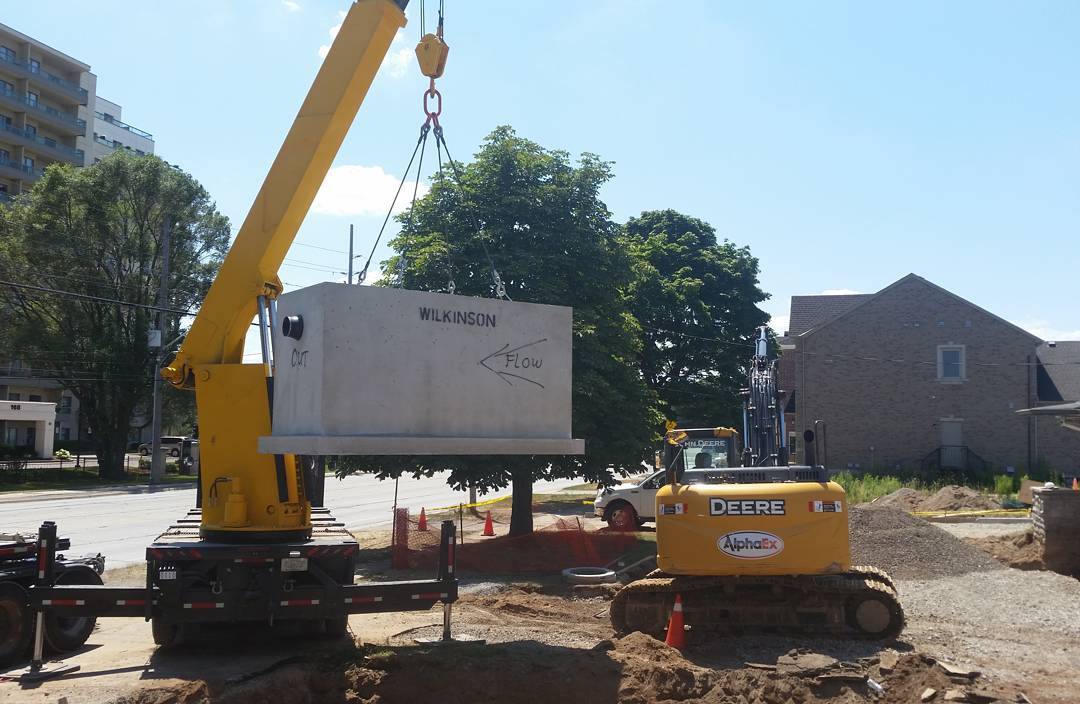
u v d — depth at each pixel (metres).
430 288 17.27
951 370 38.47
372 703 7.98
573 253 18.09
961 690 7.98
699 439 17.61
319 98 9.51
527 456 17.09
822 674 8.59
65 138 84.25
